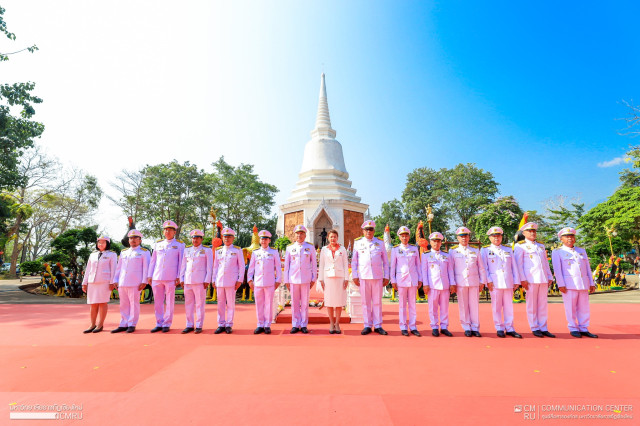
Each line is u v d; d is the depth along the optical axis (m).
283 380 4.66
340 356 5.91
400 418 3.53
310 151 33.25
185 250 8.70
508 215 30.44
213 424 3.39
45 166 37.12
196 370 5.11
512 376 4.86
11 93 20.22
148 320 9.99
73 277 18.45
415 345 6.80
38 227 43.28
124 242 12.09
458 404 3.88
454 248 8.46
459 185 48.28
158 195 40.41
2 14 19.41
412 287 8.09
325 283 8.34
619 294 20.12
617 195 31.50
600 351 6.34
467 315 8.05
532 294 7.98
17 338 7.45
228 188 47.72
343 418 3.52
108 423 3.42
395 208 56.34
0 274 37.97
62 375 4.89
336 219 28.89
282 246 27.81
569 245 8.23
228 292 8.39
